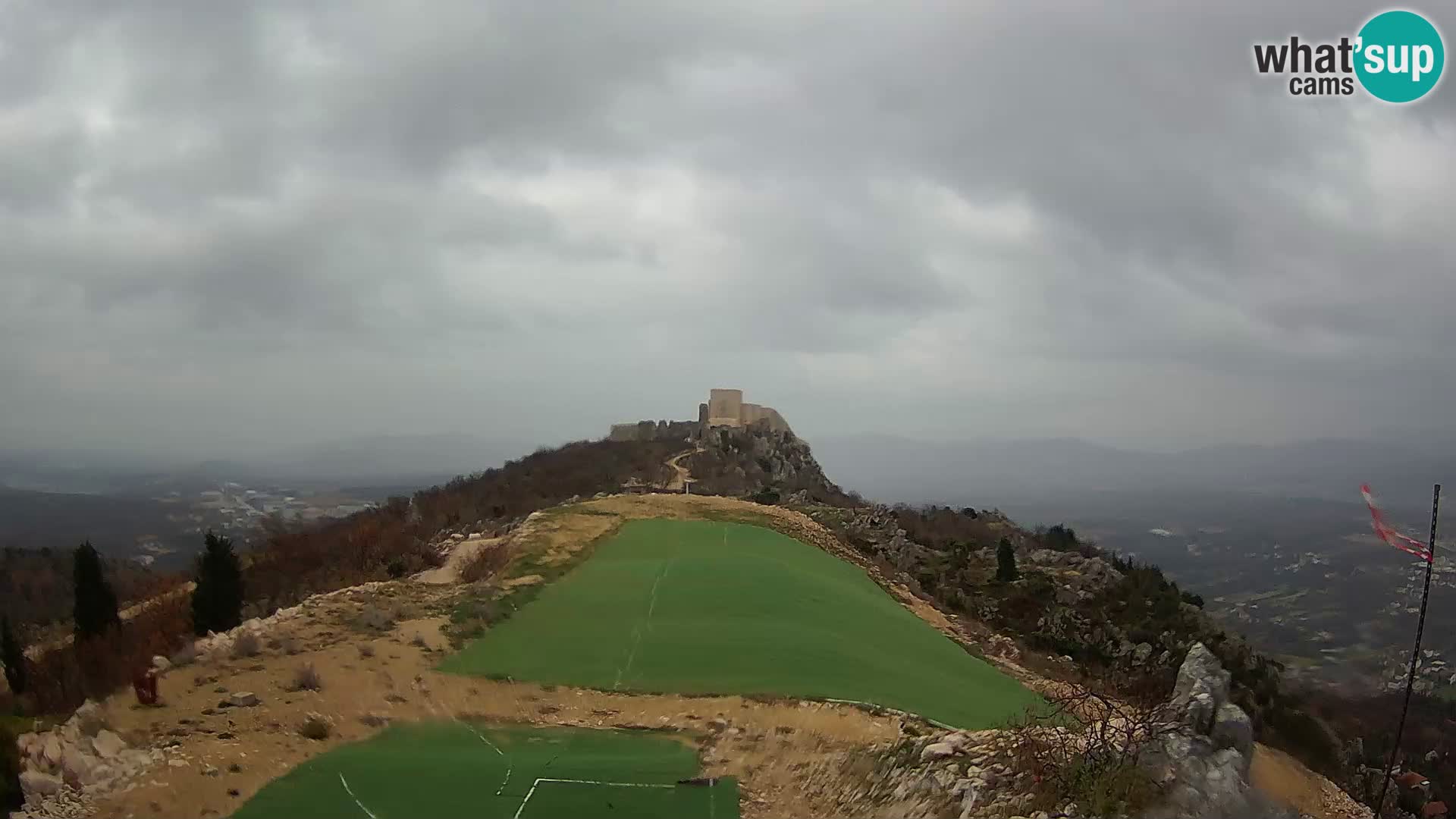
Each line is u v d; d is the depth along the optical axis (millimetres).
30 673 22922
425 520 53062
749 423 99312
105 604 26078
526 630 26781
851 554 48844
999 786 13312
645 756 18109
